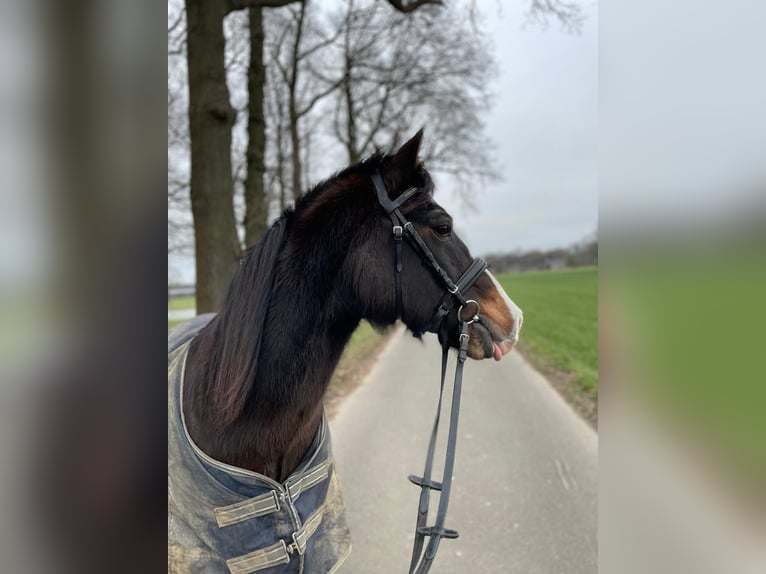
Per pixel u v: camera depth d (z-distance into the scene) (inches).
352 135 495.5
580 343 397.7
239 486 55.5
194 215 197.9
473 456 152.6
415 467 145.0
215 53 192.5
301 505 59.6
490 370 292.0
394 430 177.8
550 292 948.6
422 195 63.1
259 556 55.8
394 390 240.1
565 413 199.2
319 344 58.3
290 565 58.1
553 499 124.7
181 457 56.7
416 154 62.4
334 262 59.3
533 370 291.9
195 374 58.9
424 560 57.6
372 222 61.4
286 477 60.6
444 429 177.3
